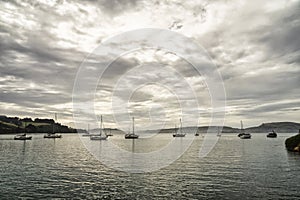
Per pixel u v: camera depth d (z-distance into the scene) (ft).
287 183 90.84
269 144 339.98
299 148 216.33
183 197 75.05
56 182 94.68
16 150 247.50
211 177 102.53
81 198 74.54
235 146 299.58
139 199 73.51
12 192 80.79
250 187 85.46
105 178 101.71
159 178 101.14
